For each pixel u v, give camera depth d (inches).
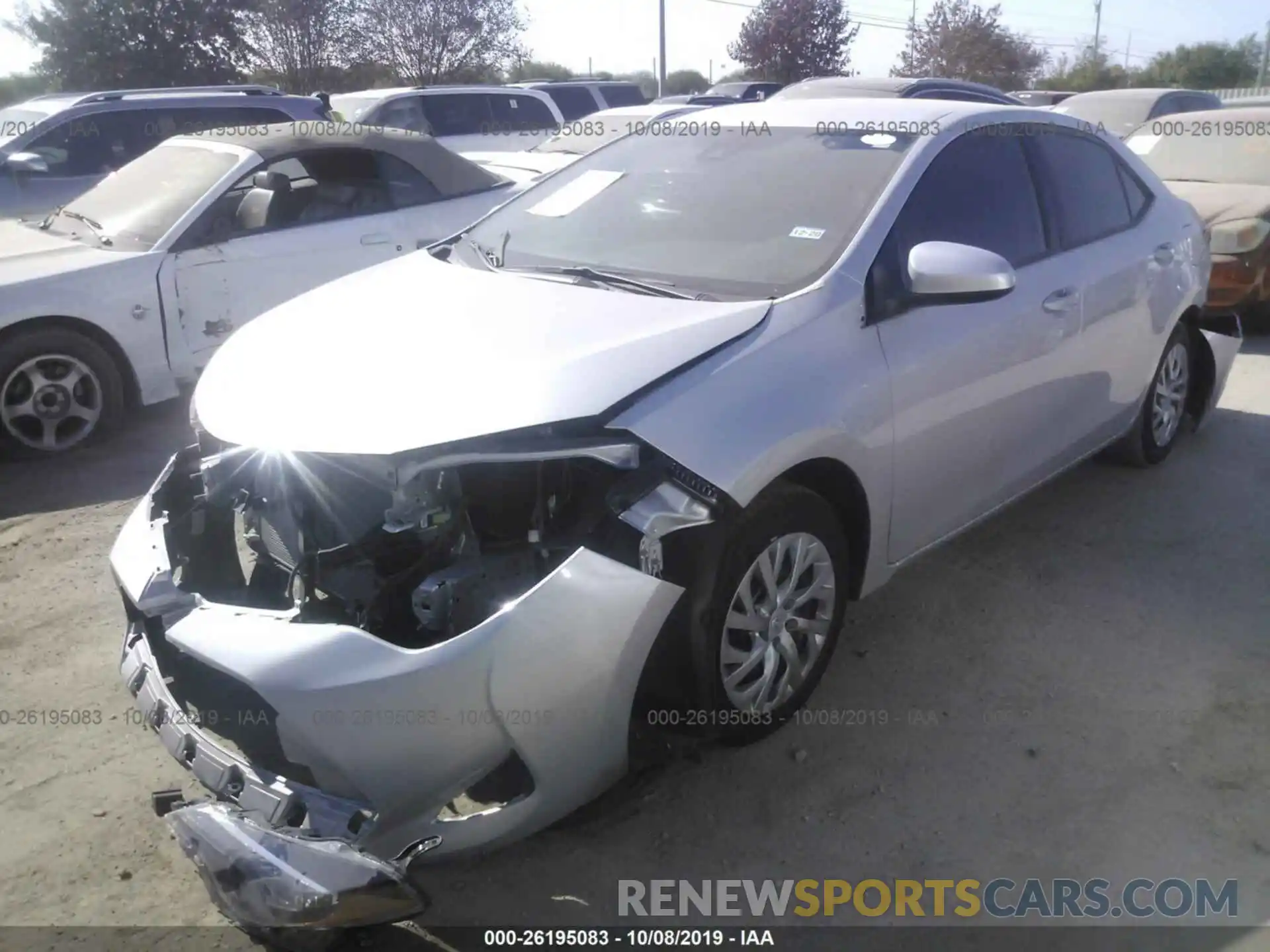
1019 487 163.9
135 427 251.0
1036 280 155.9
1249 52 1834.4
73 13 979.9
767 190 147.9
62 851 115.3
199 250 243.1
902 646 151.2
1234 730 132.5
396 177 274.8
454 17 1073.5
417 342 118.8
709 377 113.5
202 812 94.3
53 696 141.9
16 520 197.5
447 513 105.0
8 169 364.2
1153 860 112.3
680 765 126.6
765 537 117.5
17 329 223.8
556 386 107.1
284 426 107.4
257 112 406.9
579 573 101.2
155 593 105.3
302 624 98.1
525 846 114.8
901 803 120.5
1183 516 191.3
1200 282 204.2
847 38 1219.9
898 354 131.2
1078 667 145.9
